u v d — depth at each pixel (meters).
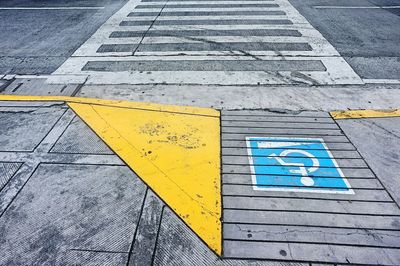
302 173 3.49
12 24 8.71
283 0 10.38
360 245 2.75
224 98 4.98
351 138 4.04
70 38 7.63
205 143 3.99
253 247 2.75
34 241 2.83
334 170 3.53
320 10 9.29
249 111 4.63
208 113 4.61
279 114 4.54
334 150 3.83
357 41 7.08
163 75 5.77
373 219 2.97
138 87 5.38
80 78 5.72
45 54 6.78
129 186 3.39
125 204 3.18
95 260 2.67
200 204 3.16
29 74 5.91
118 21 8.73
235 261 2.65
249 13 9.11
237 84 5.39
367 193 3.24
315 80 5.48
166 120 4.46
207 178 3.46
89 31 8.05
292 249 2.73
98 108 4.78
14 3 10.84
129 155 3.81
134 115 4.59
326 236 2.83
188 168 3.61
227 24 8.24
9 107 4.85
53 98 5.09
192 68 6.00
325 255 2.68
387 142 3.96
